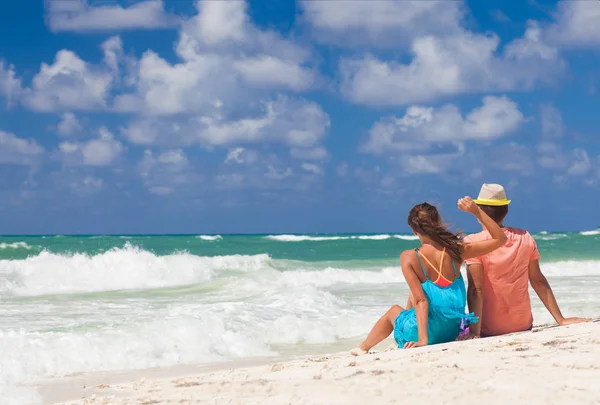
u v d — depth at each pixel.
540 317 8.55
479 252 4.94
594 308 9.27
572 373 3.25
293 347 7.46
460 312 4.84
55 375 5.86
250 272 16.64
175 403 3.24
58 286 14.69
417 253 4.88
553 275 17.59
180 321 7.71
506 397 2.88
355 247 35.59
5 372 5.79
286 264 20.39
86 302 11.54
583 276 16.95
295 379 3.61
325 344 7.64
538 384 3.05
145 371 6.07
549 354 3.76
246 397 3.24
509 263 5.04
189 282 16.11
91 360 6.32
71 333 7.20
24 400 4.81
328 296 11.02
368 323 8.66
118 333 7.17
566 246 31.98
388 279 16.67
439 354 3.98
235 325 7.99
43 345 6.55
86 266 16.55
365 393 3.10
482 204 5.14
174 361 6.55
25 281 15.06
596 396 2.81
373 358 4.20
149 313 9.74
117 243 33.22
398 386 3.19
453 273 4.88
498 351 3.97
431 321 4.83
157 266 16.84
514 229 5.19
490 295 5.09
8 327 8.34
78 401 3.64
